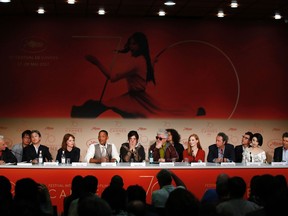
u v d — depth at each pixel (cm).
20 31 1133
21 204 390
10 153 971
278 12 1088
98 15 1136
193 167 902
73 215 512
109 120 1142
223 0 982
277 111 1177
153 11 1084
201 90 1163
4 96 1123
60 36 1141
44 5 1030
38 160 955
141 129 1148
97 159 952
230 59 1172
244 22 1177
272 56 1180
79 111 1138
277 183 462
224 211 478
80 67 1141
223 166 913
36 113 1128
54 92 1134
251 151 995
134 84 1151
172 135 1150
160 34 1161
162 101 1154
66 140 981
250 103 1172
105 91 1145
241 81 1172
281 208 319
